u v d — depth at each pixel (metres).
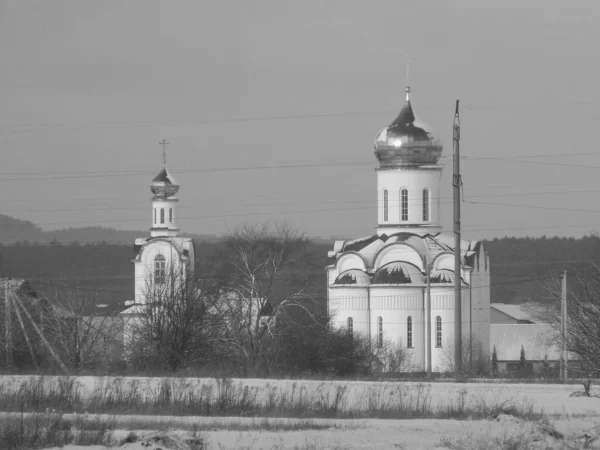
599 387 137.25
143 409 109.19
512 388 134.25
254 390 121.19
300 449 87.06
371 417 106.56
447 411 108.50
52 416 97.69
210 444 89.12
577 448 89.50
